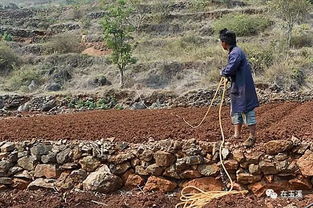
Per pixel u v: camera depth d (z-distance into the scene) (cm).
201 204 655
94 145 744
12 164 754
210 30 2944
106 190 712
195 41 2748
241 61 687
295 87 1889
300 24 2772
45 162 746
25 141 776
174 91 1853
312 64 2156
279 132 773
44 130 881
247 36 2753
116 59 2142
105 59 2597
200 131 820
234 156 701
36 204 693
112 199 695
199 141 729
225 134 780
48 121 1012
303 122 888
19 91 2234
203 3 3384
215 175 707
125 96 1867
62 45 2984
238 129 729
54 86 2217
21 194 725
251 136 709
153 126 902
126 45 2161
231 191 678
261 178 697
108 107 1806
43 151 751
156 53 2600
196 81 2144
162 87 2191
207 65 2269
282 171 693
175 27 3069
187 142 720
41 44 3028
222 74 697
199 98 1708
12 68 2644
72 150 745
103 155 734
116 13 2156
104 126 911
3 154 756
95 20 3559
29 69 2541
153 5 3316
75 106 1841
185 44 2700
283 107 1227
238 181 699
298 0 2405
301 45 2522
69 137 812
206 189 704
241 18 2847
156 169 716
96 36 3142
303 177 690
